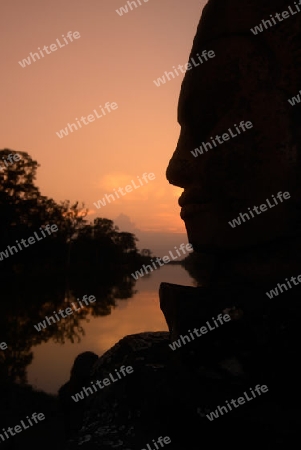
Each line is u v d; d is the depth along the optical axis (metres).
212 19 4.32
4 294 28.83
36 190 52.81
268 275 4.01
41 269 56.41
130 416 4.08
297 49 3.96
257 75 4.02
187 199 4.57
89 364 5.64
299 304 3.59
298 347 3.44
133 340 5.03
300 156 3.90
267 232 4.00
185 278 50.78
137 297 27.42
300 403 3.33
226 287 3.91
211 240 4.36
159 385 3.92
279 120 3.93
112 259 76.62
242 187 4.07
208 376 3.65
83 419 4.54
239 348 3.60
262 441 3.11
